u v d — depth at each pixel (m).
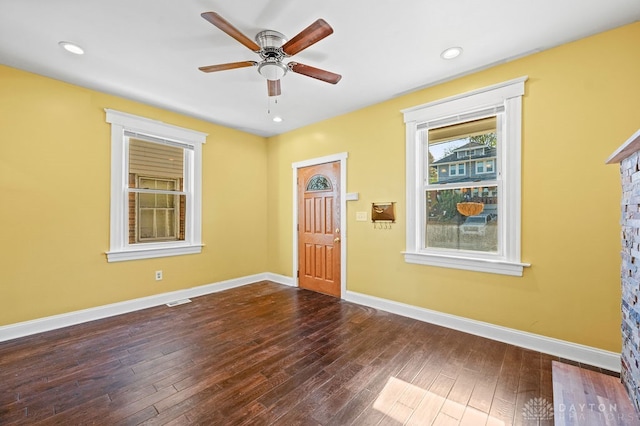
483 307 2.62
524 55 2.38
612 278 2.05
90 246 3.01
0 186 2.51
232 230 4.35
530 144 2.37
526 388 1.84
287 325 2.88
